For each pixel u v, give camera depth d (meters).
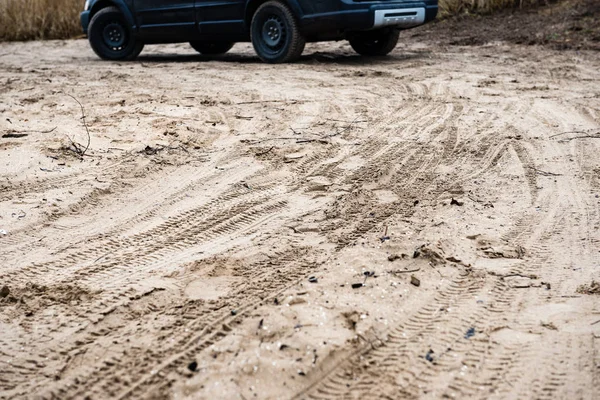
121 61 13.11
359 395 3.05
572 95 8.83
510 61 11.66
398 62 11.79
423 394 3.06
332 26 11.22
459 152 6.52
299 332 3.47
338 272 4.14
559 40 13.24
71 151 6.51
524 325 3.61
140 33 12.95
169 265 4.34
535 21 14.55
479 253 4.45
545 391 3.08
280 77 10.37
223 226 4.95
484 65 11.31
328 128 7.33
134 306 3.84
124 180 5.85
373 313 3.67
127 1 12.91
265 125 7.46
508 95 8.89
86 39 17.30
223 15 12.18
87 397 3.08
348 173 5.97
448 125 7.41
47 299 3.96
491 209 5.18
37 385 3.18
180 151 6.60
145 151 6.53
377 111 8.05
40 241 4.72
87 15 13.51
